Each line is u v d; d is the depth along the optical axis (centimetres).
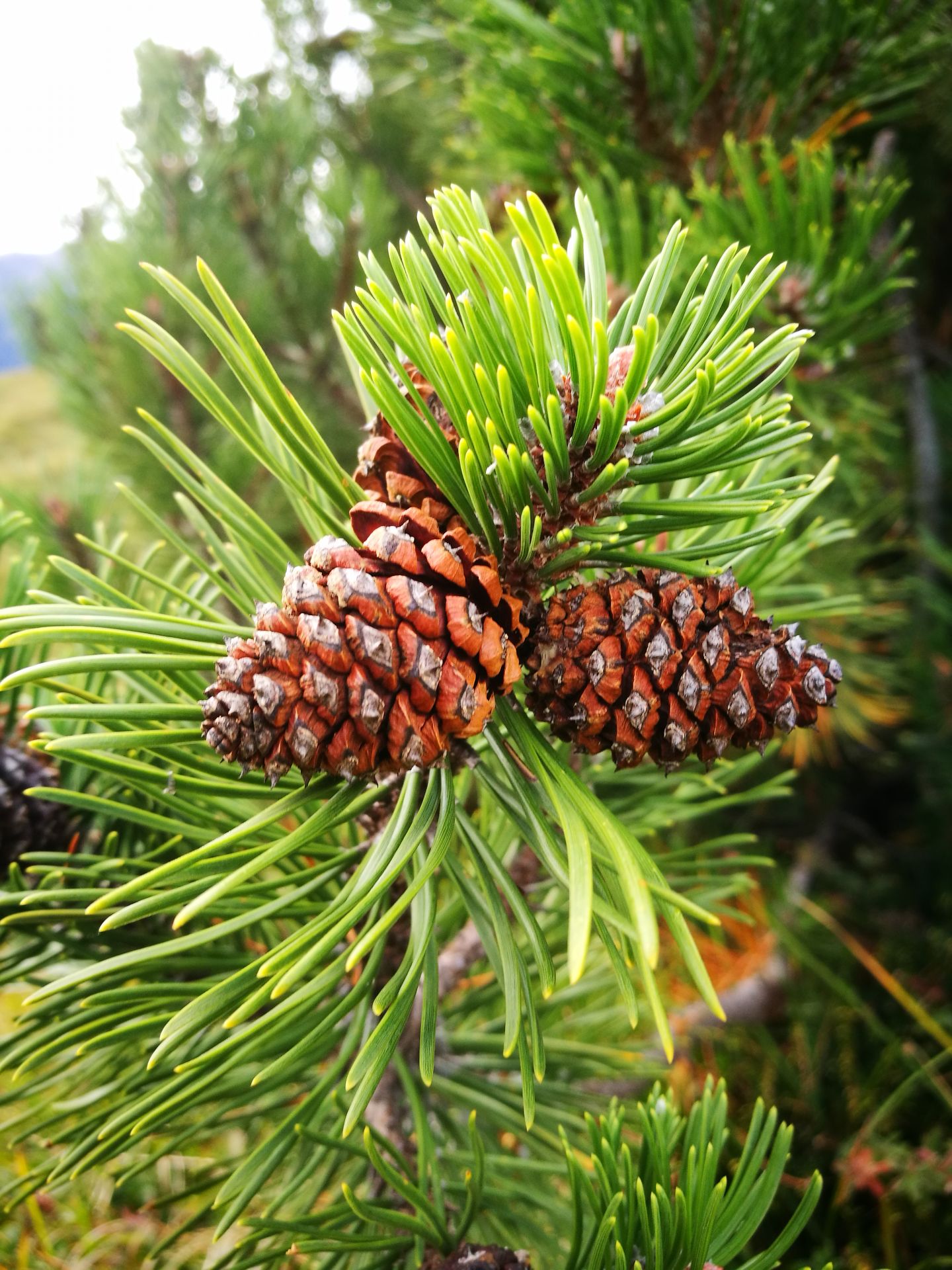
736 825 44
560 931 21
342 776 11
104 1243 28
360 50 46
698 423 12
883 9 21
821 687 12
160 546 16
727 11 22
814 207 21
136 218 48
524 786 12
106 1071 18
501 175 31
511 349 11
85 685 17
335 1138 14
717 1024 34
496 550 12
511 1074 20
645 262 23
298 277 48
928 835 41
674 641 12
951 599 37
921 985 36
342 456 48
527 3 25
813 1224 29
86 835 16
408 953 12
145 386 44
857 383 29
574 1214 12
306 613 11
